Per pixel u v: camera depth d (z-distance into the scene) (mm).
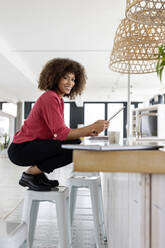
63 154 1575
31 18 4102
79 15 4000
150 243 891
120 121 14023
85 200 3566
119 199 1333
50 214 2924
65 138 1538
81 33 4703
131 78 8242
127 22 1762
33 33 4711
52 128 1548
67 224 1549
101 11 3865
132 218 1021
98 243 1870
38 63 6773
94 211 1881
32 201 1557
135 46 1861
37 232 2363
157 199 852
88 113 14219
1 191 4043
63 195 1519
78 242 2133
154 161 872
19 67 6680
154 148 915
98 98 12891
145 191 905
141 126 6418
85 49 5602
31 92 10734
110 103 14148
